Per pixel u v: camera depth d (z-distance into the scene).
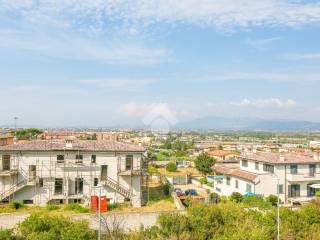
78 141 59.38
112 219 39.41
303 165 62.06
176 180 94.06
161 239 34.12
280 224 38.41
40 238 30.30
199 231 36.53
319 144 181.38
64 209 49.06
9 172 51.66
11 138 66.75
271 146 169.00
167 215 37.56
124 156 55.84
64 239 30.95
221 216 38.59
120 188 54.91
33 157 53.34
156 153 169.25
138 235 35.62
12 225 39.00
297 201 59.56
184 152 174.12
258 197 56.47
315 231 38.56
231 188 67.38
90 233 33.53
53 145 55.22
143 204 55.50
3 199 51.75
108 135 98.25
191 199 59.28
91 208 48.28
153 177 86.06
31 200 53.06
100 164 55.16
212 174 101.06
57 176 53.81
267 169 62.16
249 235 33.50
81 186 54.62
